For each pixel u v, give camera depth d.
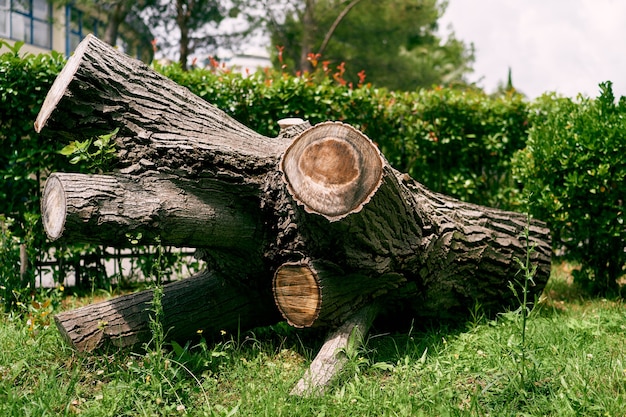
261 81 7.02
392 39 20.02
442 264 4.50
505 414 3.13
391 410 3.20
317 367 3.70
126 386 3.39
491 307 5.12
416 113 7.55
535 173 6.47
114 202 3.47
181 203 3.74
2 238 5.58
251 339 4.38
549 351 3.97
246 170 4.00
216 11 18.47
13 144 6.14
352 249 3.85
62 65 6.09
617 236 6.15
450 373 3.62
